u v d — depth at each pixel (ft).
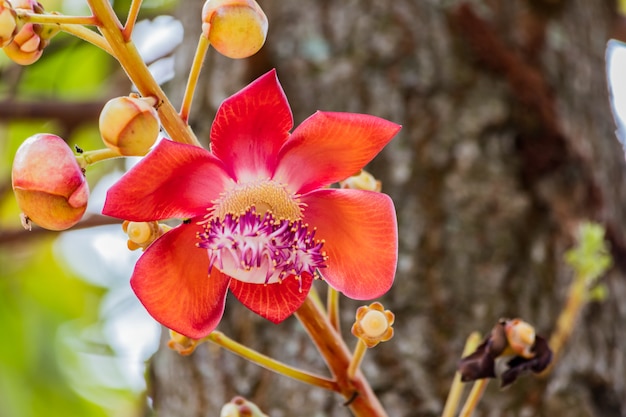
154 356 3.04
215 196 2.18
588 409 2.83
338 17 3.16
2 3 2.03
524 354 2.19
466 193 2.96
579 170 3.06
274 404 2.80
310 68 3.09
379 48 3.10
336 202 2.21
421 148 3.00
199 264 2.19
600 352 2.92
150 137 2.01
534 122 3.06
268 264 2.15
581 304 2.78
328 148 2.16
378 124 2.12
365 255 2.20
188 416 2.88
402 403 2.76
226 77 3.13
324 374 2.79
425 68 3.08
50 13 2.10
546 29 3.27
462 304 2.86
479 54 3.11
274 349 2.85
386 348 2.81
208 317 2.18
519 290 2.89
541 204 2.99
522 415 2.78
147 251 2.14
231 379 2.85
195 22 3.40
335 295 2.21
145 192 2.10
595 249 2.73
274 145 2.17
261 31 2.10
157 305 2.15
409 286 2.87
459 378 2.25
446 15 3.17
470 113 3.04
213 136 2.14
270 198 2.19
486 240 2.92
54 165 2.02
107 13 2.04
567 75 3.23
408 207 2.94
